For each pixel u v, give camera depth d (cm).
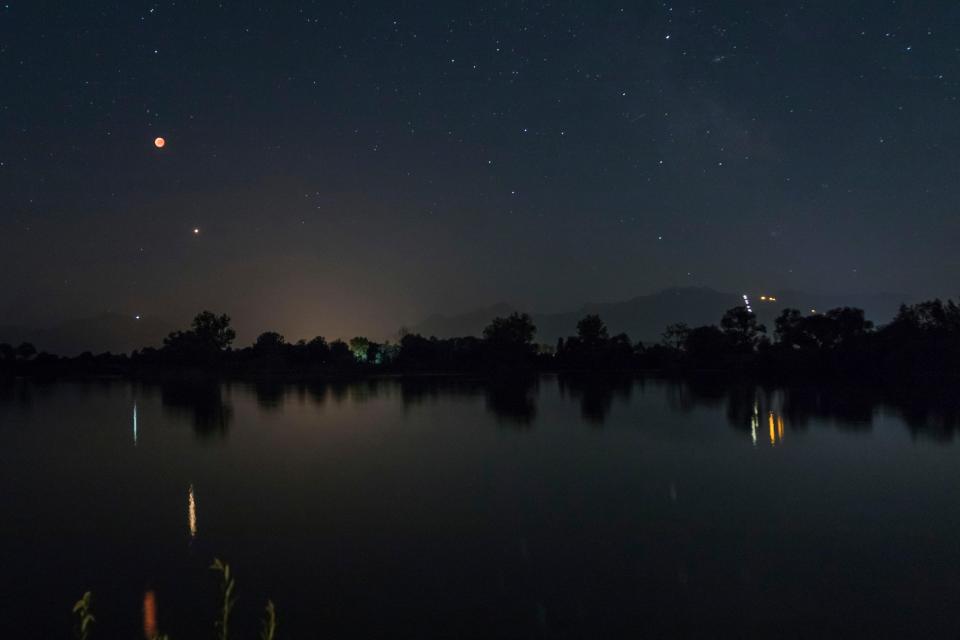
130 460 2083
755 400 3909
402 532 1253
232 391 5353
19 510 1455
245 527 1300
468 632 827
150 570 1065
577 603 910
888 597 916
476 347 8631
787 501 1459
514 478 1736
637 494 1541
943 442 2256
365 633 828
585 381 6284
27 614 898
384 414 3419
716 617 861
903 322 5253
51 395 4981
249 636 823
